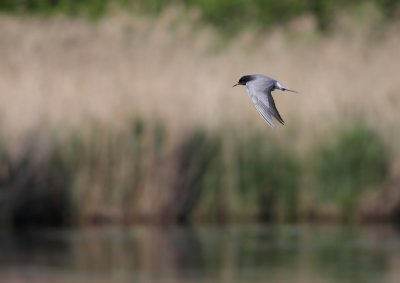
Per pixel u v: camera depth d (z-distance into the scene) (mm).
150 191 18906
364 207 19156
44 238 17703
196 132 19031
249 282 14250
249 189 18984
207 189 18969
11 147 18844
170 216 18938
